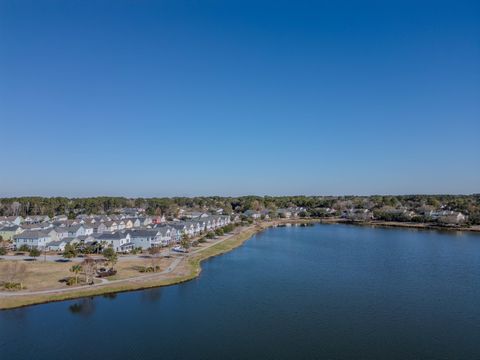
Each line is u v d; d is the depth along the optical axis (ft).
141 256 361.92
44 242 412.77
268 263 347.56
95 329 184.85
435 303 227.20
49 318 198.29
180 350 163.63
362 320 199.11
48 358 155.84
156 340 173.27
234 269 320.09
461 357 159.02
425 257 379.35
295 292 248.93
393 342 172.86
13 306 212.43
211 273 304.09
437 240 512.63
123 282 262.06
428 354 161.58
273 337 177.47
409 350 165.17
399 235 572.51
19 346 166.30
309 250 426.10
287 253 405.39
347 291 251.80
